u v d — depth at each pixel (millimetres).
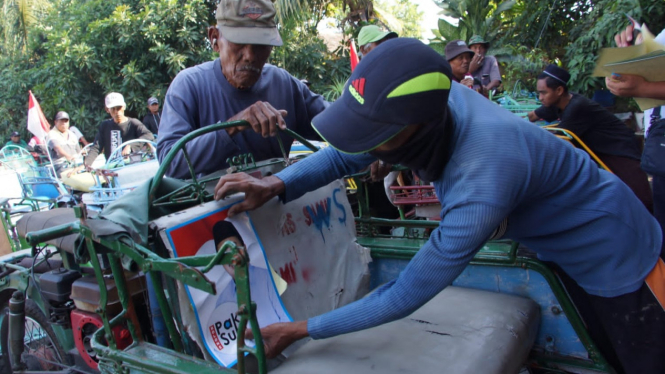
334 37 11766
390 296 1201
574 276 1452
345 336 1527
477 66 5262
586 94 6008
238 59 1744
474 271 1898
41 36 11320
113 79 9234
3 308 2445
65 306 2127
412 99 991
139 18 8922
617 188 1358
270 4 1748
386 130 1026
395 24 8906
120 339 1825
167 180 1526
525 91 5223
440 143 1143
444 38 7918
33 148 8273
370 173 2082
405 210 3898
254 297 1480
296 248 1707
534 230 1368
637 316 1352
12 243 4102
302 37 8914
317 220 1827
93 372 2025
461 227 1109
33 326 2359
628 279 1342
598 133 2883
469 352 1402
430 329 1543
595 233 1317
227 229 1489
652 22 5395
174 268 1153
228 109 1880
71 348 2150
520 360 1499
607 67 1687
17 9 11062
